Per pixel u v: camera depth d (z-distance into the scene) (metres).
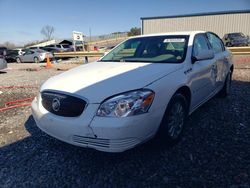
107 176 2.94
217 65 4.81
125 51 4.54
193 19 31.00
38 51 22.03
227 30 30.16
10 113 5.41
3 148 3.75
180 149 3.44
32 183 2.89
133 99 2.79
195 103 4.07
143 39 4.62
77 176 2.97
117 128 2.70
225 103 5.32
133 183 2.80
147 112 2.88
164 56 3.98
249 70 9.82
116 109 2.75
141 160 3.21
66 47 28.61
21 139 4.02
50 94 3.17
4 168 3.21
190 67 3.77
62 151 3.56
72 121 2.89
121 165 3.14
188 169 2.99
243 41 24.44
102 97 2.81
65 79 3.37
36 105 3.46
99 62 4.35
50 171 3.10
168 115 3.25
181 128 3.62
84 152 3.49
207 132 3.93
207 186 2.68
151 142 3.46
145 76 3.15
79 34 20.14
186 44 4.05
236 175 2.84
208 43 4.79
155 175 2.91
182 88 3.57
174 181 2.79
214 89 4.91
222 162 3.10
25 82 9.52
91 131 2.78
